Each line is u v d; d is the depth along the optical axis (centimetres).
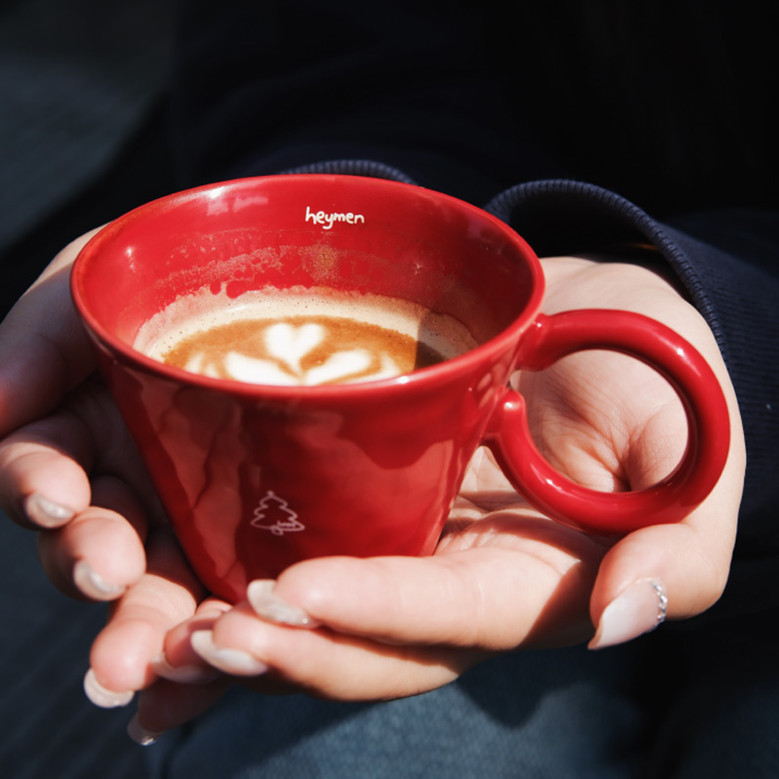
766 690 44
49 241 100
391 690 35
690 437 34
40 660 63
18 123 126
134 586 36
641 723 46
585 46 56
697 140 56
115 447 39
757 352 41
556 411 40
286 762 45
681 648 48
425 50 60
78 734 58
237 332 39
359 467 33
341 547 34
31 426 37
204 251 38
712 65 54
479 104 58
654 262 45
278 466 32
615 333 34
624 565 34
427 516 35
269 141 57
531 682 47
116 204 106
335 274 39
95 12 162
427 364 38
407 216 38
